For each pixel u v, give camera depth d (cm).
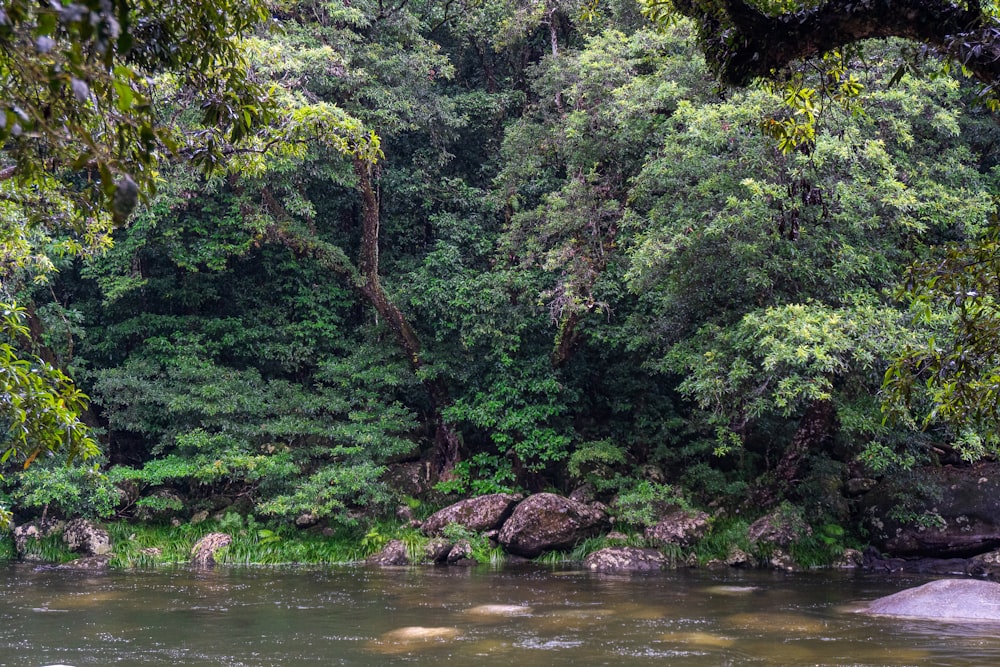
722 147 1509
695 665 780
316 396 2017
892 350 1209
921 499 1677
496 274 2031
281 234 2014
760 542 1669
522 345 2077
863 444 1794
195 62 394
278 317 2191
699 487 1945
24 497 1731
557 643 880
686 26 1581
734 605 1142
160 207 1850
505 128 2155
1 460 440
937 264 465
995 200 481
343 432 1898
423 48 2142
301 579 1421
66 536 1697
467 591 1277
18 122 221
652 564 1616
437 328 2077
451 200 2259
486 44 2456
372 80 1981
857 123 1373
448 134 2231
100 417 2091
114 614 1059
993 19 390
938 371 453
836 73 562
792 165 1316
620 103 1655
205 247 2002
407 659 808
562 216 1850
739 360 1414
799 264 1348
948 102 1509
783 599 1200
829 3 441
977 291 435
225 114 416
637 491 1797
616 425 2111
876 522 1705
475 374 2095
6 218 664
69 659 805
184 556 1692
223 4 402
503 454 2108
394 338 2158
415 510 1942
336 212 2283
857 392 1516
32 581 1376
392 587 1320
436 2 2300
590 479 1945
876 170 1383
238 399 1908
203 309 2228
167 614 1060
